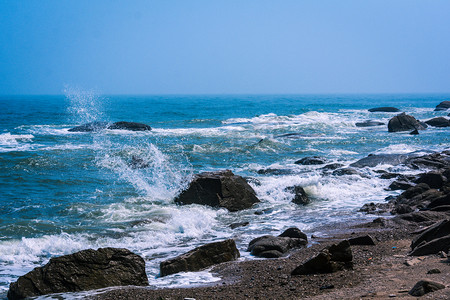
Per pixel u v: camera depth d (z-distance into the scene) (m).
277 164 22.34
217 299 6.71
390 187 17.02
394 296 5.61
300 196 15.47
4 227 11.75
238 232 11.94
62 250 10.39
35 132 35.62
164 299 6.82
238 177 15.44
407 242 9.41
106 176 18.94
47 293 7.46
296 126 41.47
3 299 7.51
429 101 125.44
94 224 12.41
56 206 14.09
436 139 31.61
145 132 36.28
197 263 8.94
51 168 20.22
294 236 10.50
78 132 35.50
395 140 31.48
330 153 26.02
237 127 41.09
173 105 96.81
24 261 9.72
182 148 26.56
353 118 52.12
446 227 8.36
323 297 6.12
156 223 12.55
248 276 7.98
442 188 14.09
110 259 8.19
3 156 22.91
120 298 7.00
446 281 6.01
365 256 8.50
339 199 15.71
